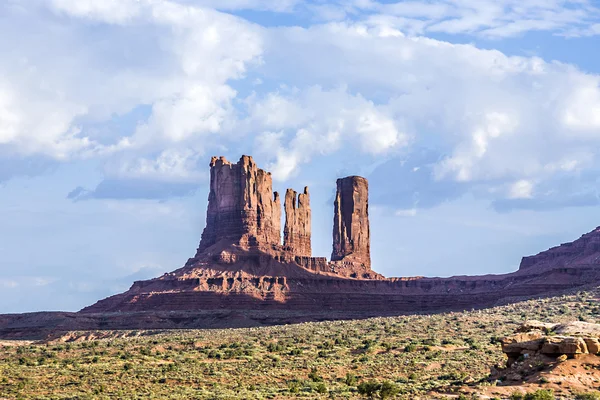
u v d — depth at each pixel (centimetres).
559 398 19962
